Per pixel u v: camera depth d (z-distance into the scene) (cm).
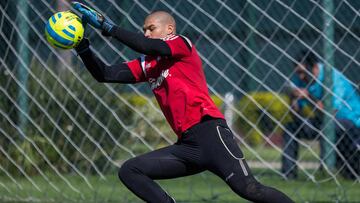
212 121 1506
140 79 1605
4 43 2705
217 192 2528
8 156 2570
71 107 2797
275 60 2720
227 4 2731
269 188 1475
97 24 1496
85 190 2548
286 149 2631
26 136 2703
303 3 2566
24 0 2578
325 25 2252
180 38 1523
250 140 3300
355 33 2438
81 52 1559
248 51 2544
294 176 2623
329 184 2538
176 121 1531
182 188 2666
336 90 2347
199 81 1541
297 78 2558
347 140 2502
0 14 2689
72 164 2675
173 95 1523
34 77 2538
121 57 2625
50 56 2644
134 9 2772
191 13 2802
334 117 2281
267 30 2650
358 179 2319
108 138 2861
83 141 2717
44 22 2520
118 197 2411
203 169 1540
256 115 2952
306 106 2541
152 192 1525
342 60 2550
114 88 2872
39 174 2778
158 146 3111
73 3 1514
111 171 2875
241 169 1479
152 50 1479
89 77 2833
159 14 1611
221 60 2841
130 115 2933
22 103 2712
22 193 2506
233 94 2911
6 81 2725
